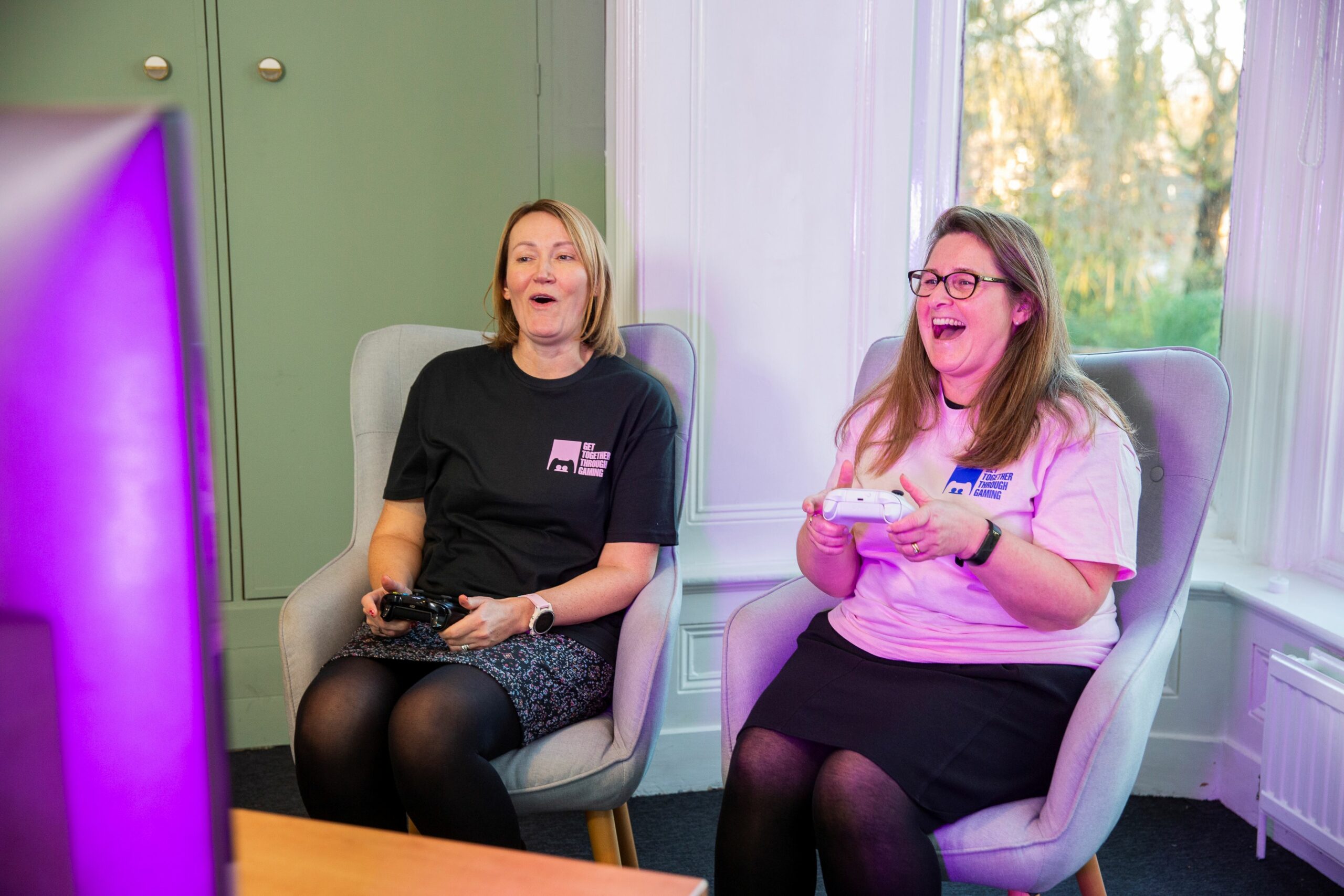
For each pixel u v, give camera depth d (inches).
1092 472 48.1
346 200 84.9
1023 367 50.6
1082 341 87.8
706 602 82.0
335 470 88.0
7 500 12.9
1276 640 72.7
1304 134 78.5
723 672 55.0
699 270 80.6
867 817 42.0
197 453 13.2
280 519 87.7
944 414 53.7
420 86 84.6
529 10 85.3
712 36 78.2
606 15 85.7
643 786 83.4
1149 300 86.6
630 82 78.3
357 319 86.5
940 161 84.4
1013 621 49.9
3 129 12.1
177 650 13.8
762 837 45.5
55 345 12.4
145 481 13.1
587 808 54.2
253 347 85.3
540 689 54.1
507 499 61.3
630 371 64.5
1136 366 56.9
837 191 81.8
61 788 14.1
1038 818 44.9
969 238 51.6
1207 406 53.7
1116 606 54.4
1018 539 46.7
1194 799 80.2
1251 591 75.2
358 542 66.2
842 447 59.8
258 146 82.8
